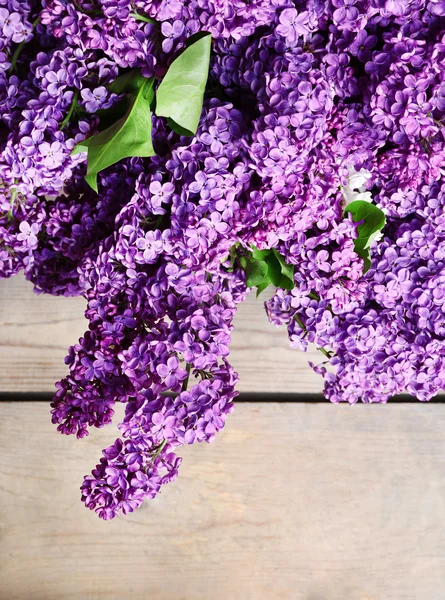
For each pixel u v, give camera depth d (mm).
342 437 1017
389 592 1013
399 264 811
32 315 1009
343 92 758
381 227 792
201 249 747
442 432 1021
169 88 719
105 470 758
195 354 758
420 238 799
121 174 803
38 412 1011
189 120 733
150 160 791
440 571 1016
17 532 1012
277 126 718
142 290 775
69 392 788
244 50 750
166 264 769
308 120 723
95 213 816
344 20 732
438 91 741
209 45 713
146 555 1014
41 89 758
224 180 733
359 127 758
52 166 752
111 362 775
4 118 761
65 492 1013
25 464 1013
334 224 767
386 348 814
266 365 1010
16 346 1009
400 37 733
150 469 768
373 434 1018
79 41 732
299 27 726
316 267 775
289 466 1015
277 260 807
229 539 1014
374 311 812
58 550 1012
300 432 1016
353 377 829
